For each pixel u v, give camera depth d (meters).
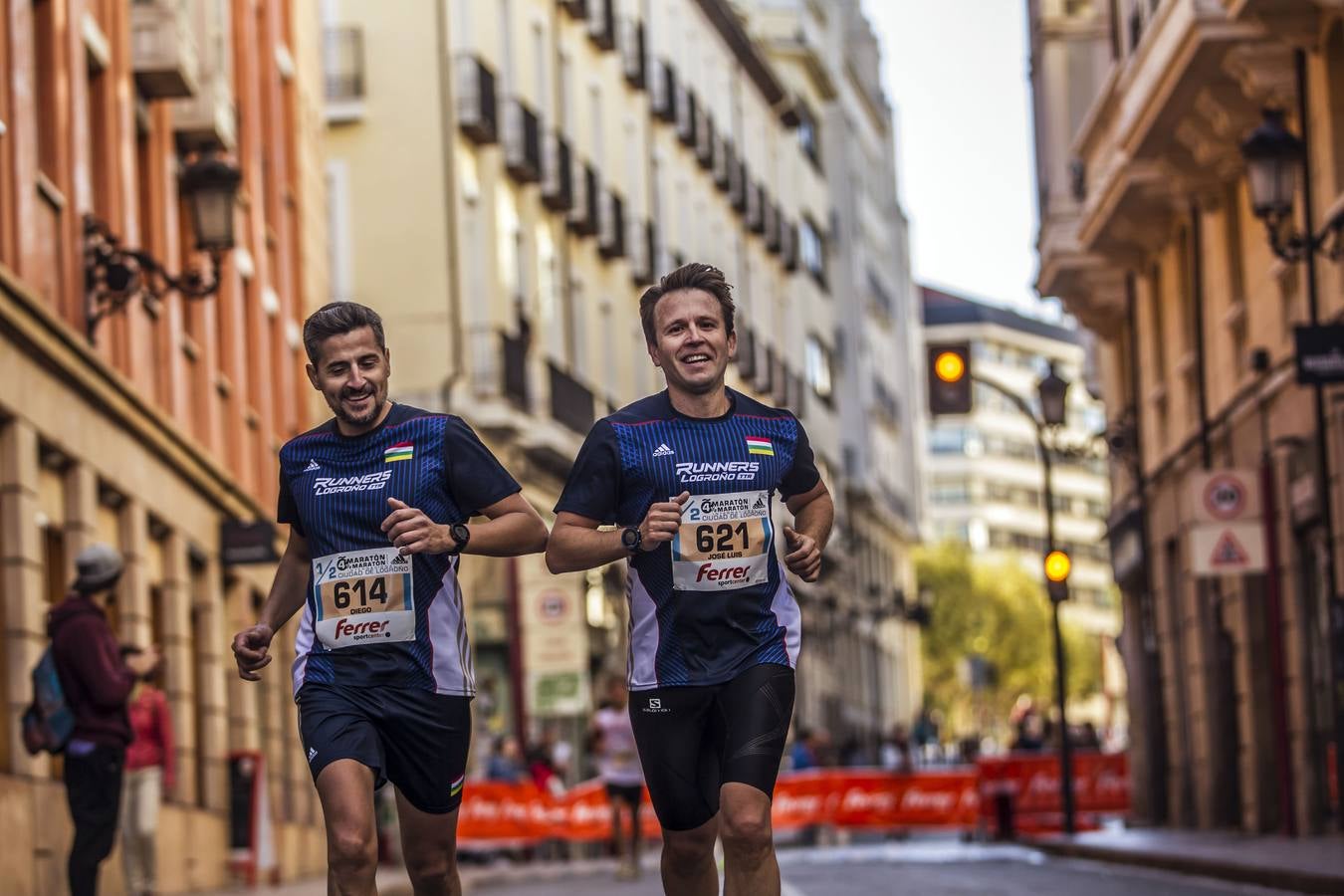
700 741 16.33
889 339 198.62
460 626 16.31
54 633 27.81
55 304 38.19
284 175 66.12
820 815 68.38
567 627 72.69
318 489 16.22
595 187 96.62
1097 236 60.44
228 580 55.50
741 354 127.75
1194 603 57.50
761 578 16.27
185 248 51.94
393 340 80.62
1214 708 56.91
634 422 16.41
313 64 73.00
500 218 84.06
